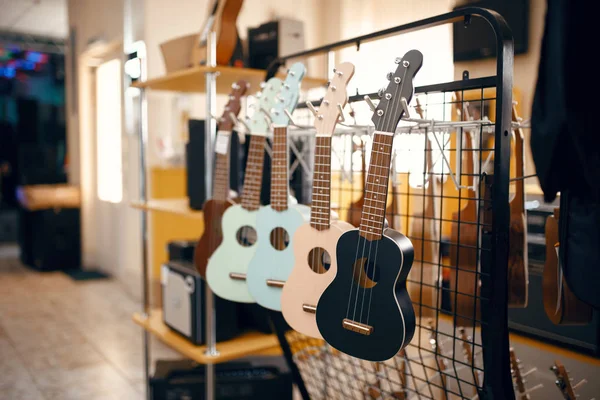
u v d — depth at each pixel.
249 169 2.01
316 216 1.63
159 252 4.65
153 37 4.58
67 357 3.71
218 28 2.29
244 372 2.64
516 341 2.18
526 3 2.63
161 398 2.52
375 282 1.50
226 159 2.16
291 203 1.87
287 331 2.43
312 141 2.43
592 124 1.15
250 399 2.54
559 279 1.69
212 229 2.20
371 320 1.45
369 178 1.46
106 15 5.57
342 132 1.96
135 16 4.74
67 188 6.61
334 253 1.60
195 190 2.58
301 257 1.67
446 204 2.12
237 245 2.03
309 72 3.90
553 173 1.22
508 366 1.40
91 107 6.46
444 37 2.89
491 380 1.40
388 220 1.90
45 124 10.56
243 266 2.02
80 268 6.64
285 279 1.81
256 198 2.00
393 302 1.41
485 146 2.01
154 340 4.08
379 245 1.43
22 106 10.42
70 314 4.73
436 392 2.12
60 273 6.39
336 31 3.70
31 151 7.88
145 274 2.84
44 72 11.12
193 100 4.82
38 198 6.42
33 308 4.91
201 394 2.53
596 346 1.89
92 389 3.20
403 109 1.42
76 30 6.61
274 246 1.86
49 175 7.17
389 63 3.23
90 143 6.53
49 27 8.61
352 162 1.94
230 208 2.04
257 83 2.53
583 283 1.24
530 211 2.08
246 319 2.62
